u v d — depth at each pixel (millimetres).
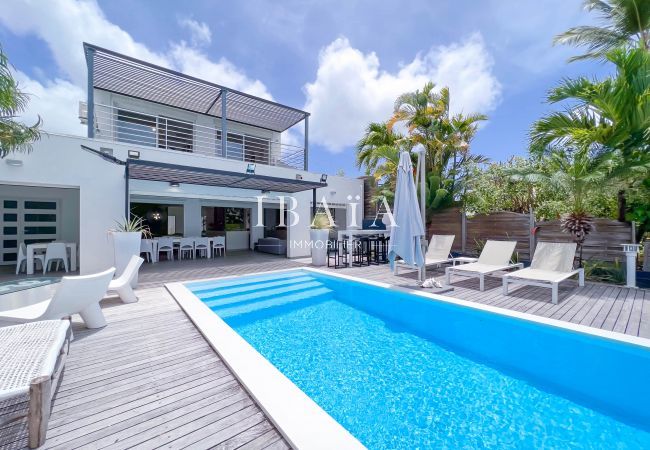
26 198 10109
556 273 5523
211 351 3223
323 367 3400
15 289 3986
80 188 7551
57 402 2303
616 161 5824
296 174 12125
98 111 10953
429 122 10797
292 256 11742
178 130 12680
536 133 7195
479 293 5418
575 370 3307
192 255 11930
